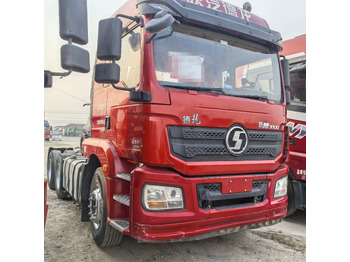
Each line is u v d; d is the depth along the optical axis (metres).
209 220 2.63
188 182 2.57
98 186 3.43
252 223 2.94
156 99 2.53
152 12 2.63
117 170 2.99
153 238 2.42
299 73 4.73
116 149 3.12
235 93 3.04
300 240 3.71
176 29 2.81
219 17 2.98
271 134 3.20
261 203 3.01
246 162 2.93
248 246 3.50
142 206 2.46
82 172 3.73
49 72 2.20
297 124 4.53
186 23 2.87
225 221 2.75
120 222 2.88
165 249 3.35
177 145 2.56
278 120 3.28
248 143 2.97
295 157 4.46
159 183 2.49
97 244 3.33
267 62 3.43
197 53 2.88
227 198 2.76
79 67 2.08
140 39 2.74
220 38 3.08
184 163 2.57
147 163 2.53
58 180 5.43
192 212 2.57
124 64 3.10
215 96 2.80
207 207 2.66
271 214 3.12
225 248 3.42
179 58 2.76
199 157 2.67
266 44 3.46
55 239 3.54
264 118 3.12
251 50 3.30
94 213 3.43
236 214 2.78
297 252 3.35
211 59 2.96
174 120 2.56
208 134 2.72
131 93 2.57
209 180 2.66
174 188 2.53
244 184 2.88
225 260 3.11
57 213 4.56
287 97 3.63
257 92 3.25
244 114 2.95
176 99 2.58
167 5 2.66
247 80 3.21
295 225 4.39
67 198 5.45
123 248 3.33
